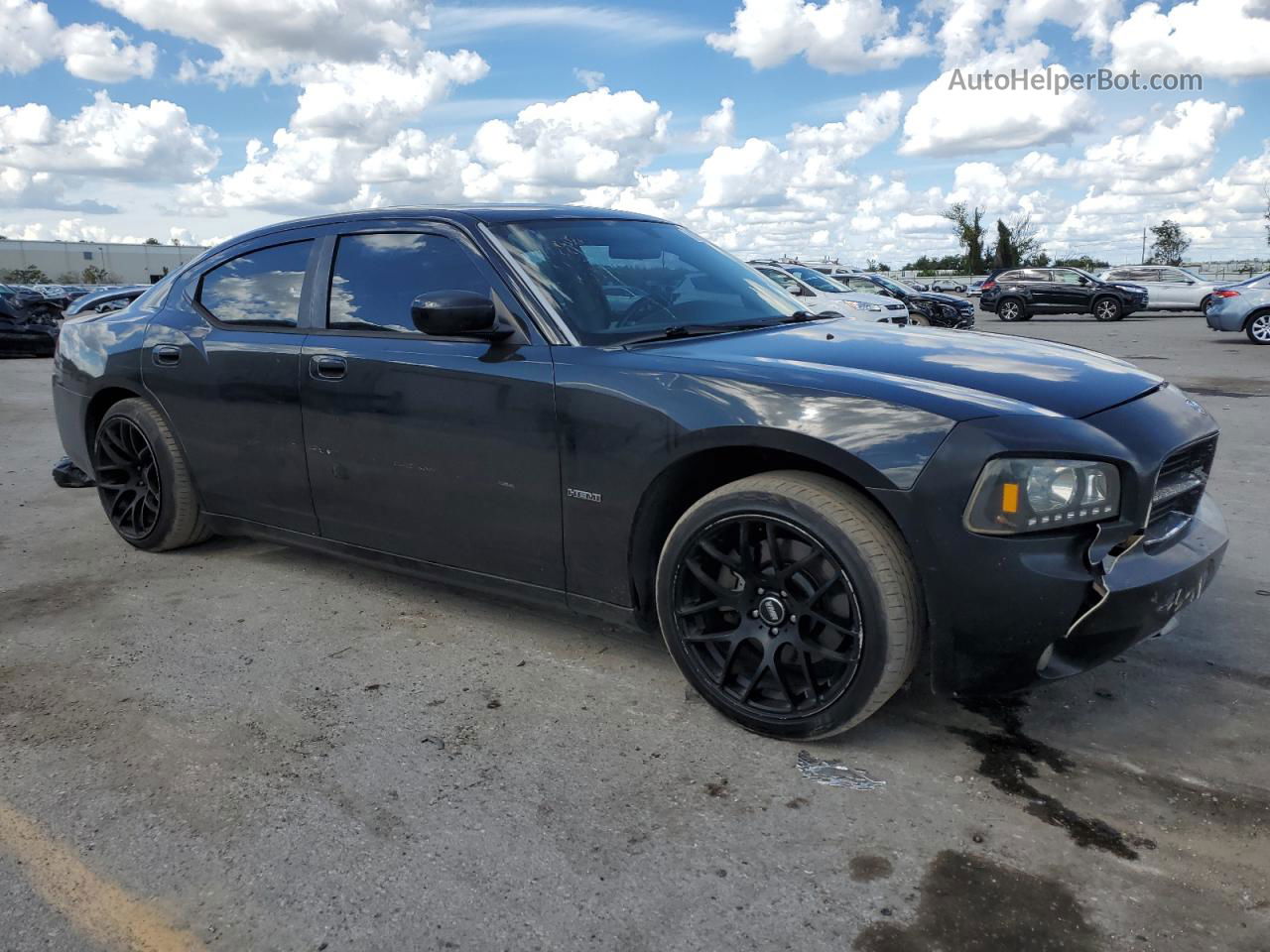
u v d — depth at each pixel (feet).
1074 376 8.87
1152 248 219.61
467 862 7.20
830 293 51.96
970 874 6.97
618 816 7.76
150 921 6.63
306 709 9.71
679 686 10.11
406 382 10.65
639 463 8.97
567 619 12.03
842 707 8.30
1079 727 9.12
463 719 9.45
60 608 12.70
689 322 10.62
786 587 8.52
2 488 20.16
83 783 8.36
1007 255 220.84
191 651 11.23
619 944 6.33
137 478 14.79
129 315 14.65
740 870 7.06
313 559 14.65
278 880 7.04
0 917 6.70
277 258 12.67
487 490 10.19
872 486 7.80
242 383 12.48
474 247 10.59
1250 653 10.78
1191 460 8.86
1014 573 7.53
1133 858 7.13
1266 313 56.29
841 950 6.24
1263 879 6.87
